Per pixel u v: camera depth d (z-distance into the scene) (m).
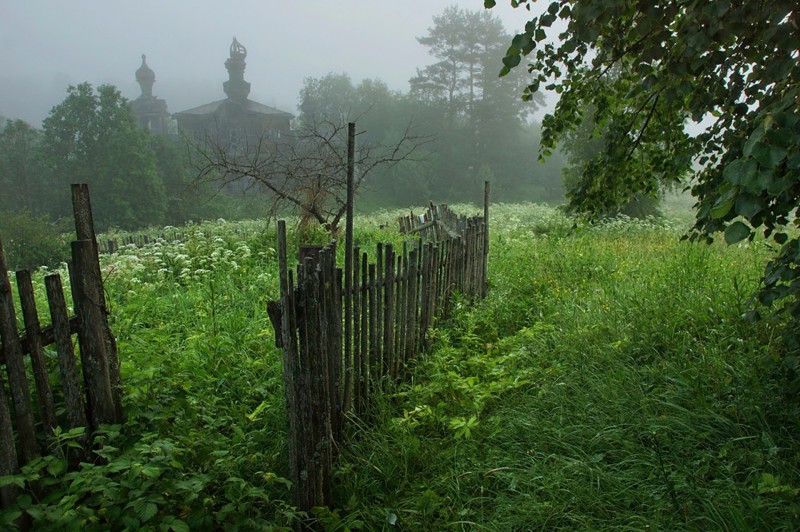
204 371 3.82
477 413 3.60
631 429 3.31
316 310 2.86
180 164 47.12
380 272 3.97
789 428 3.08
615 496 2.84
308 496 2.84
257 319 5.64
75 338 3.00
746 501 2.54
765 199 2.37
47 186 49.25
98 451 2.28
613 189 4.39
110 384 2.62
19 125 50.66
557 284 6.90
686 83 3.07
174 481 2.35
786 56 2.44
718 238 9.45
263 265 9.01
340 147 11.76
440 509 2.93
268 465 3.07
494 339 5.30
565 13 3.13
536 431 3.42
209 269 8.44
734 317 4.46
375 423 3.77
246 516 2.53
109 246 11.55
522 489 2.99
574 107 4.30
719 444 3.07
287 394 2.72
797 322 2.94
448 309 5.74
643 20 3.04
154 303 6.27
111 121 47.34
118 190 42.59
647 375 3.91
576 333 4.79
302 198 11.51
